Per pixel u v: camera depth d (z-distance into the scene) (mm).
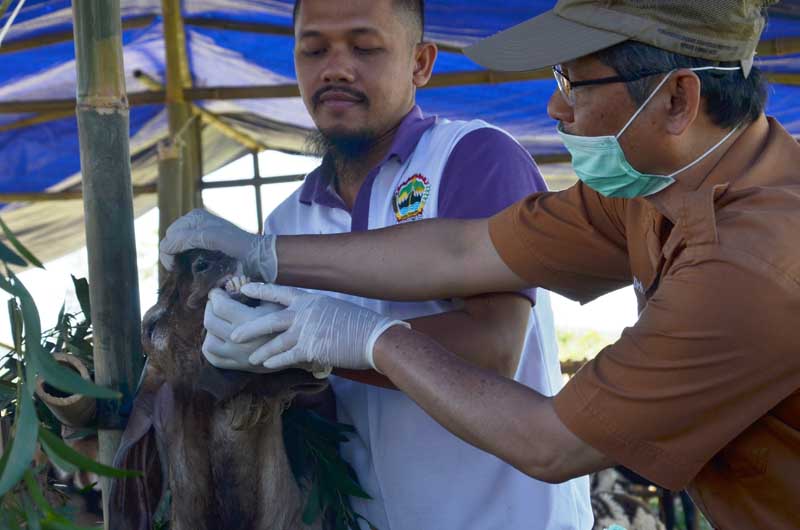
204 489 2066
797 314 1751
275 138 6699
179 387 2053
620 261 2287
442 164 2512
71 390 1647
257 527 2088
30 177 6570
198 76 6043
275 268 2342
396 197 2545
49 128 6148
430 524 2402
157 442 2125
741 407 1805
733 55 1907
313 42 2541
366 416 2453
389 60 2547
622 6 1923
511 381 1981
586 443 1875
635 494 5785
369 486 2447
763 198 1839
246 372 1997
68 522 1709
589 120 1973
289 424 2309
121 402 2199
